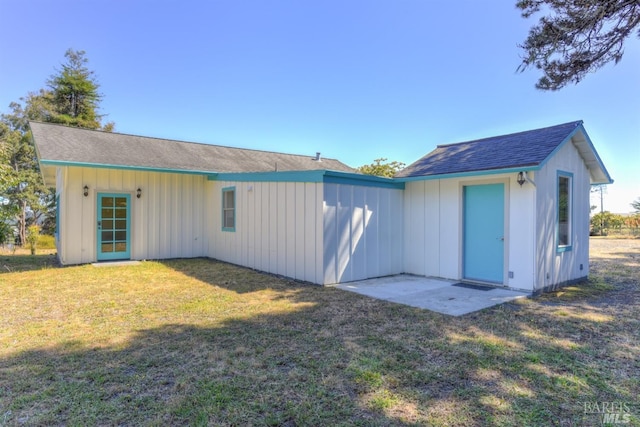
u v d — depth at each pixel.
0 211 10.39
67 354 3.48
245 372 3.10
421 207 7.97
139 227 10.37
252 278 7.61
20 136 20.73
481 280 7.01
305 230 7.20
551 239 6.64
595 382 2.94
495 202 6.82
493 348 3.66
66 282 7.11
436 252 7.68
